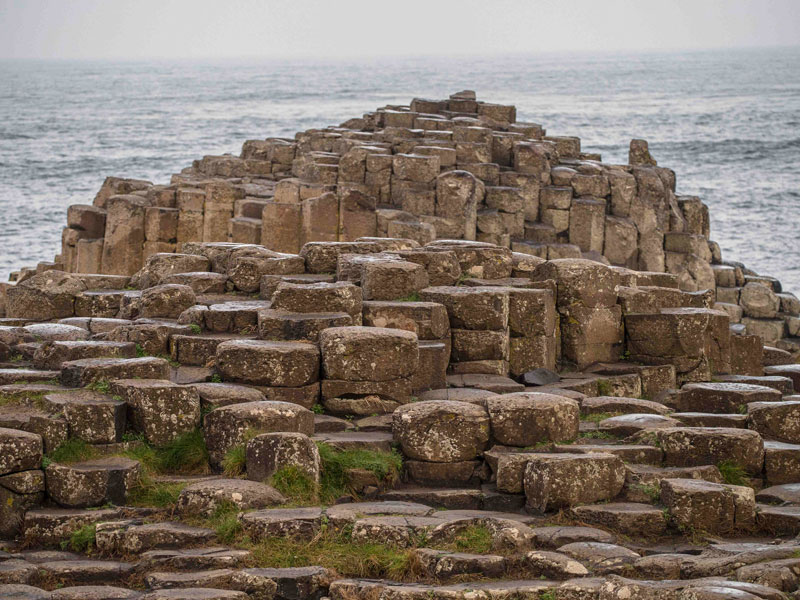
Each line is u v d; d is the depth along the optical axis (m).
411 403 19.09
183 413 18.47
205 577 14.46
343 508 16.47
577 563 14.55
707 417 20.44
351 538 15.58
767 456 18.55
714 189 121.75
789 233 92.25
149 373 19.59
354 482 17.78
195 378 20.95
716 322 26.05
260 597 14.28
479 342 23.38
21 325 26.39
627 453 18.59
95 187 126.94
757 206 108.69
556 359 25.12
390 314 22.91
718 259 56.44
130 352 21.23
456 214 47.69
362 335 20.27
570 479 16.83
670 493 16.47
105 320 25.47
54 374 20.23
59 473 16.64
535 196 51.19
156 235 47.66
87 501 16.62
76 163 153.25
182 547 15.55
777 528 16.30
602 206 51.22
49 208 108.00
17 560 15.27
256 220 47.09
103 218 49.53
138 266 48.00
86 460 17.31
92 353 20.81
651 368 24.88
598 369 24.89
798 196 115.69
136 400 18.31
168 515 16.47
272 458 17.25
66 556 15.58
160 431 18.34
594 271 25.23
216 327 23.28
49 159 159.00
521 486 17.39
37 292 27.06
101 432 17.73
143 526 15.83
